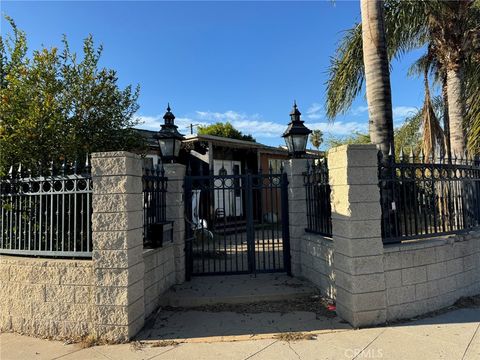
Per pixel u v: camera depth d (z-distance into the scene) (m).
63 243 4.45
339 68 8.23
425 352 3.56
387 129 5.77
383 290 4.31
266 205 14.53
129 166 4.19
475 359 3.40
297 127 6.55
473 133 7.05
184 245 6.31
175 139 6.49
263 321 4.55
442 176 5.16
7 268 4.47
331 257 5.10
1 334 4.36
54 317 4.25
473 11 7.63
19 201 4.75
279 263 6.96
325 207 5.55
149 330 4.36
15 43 5.50
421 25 8.09
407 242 4.76
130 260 4.14
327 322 4.43
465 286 5.13
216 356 3.64
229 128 30.94
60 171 4.82
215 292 5.50
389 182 4.78
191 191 6.48
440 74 9.47
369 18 5.94
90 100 5.76
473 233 5.46
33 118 4.92
